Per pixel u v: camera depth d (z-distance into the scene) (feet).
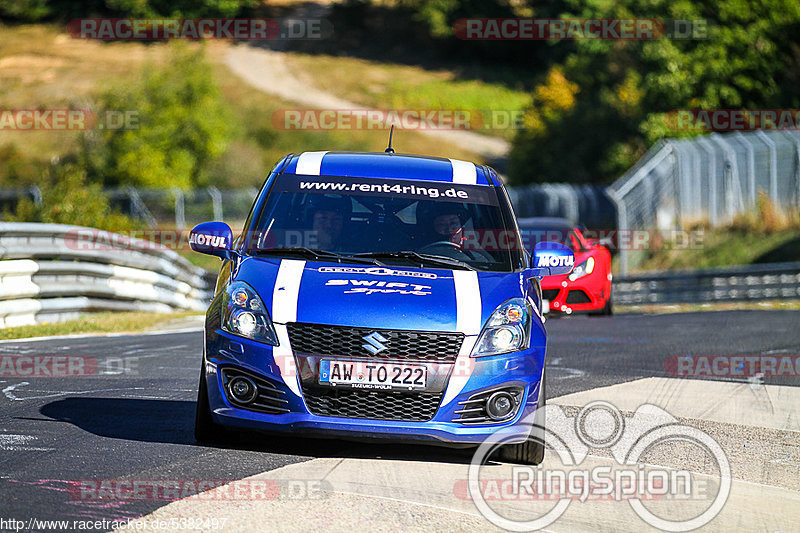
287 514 52.95
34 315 145.07
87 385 91.09
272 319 64.28
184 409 81.00
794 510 59.82
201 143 523.70
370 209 75.77
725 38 415.23
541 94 551.59
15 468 59.88
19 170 542.57
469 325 64.85
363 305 64.54
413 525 52.47
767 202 327.67
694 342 141.08
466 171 82.79
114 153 497.05
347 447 70.03
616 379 104.88
